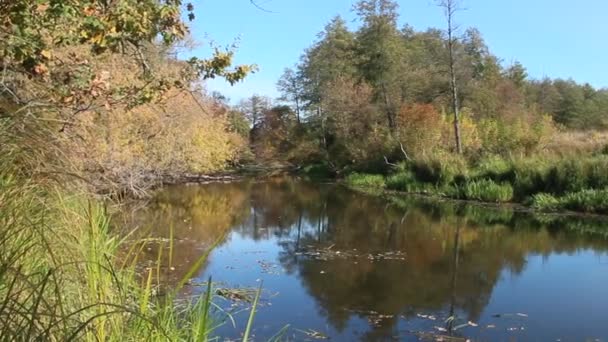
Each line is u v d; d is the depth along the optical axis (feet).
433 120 85.56
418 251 35.76
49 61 16.90
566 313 23.57
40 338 6.55
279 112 159.84
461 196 63.77
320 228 44.88
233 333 20.11
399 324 22.15
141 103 19.80
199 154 82.94
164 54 35.83
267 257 33.40
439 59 118.83
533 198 56.29
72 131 12.78
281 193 74.54
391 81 104.37
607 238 39.75
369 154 97.76
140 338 8.48
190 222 45.52
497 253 35.17
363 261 32.94
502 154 72.90
